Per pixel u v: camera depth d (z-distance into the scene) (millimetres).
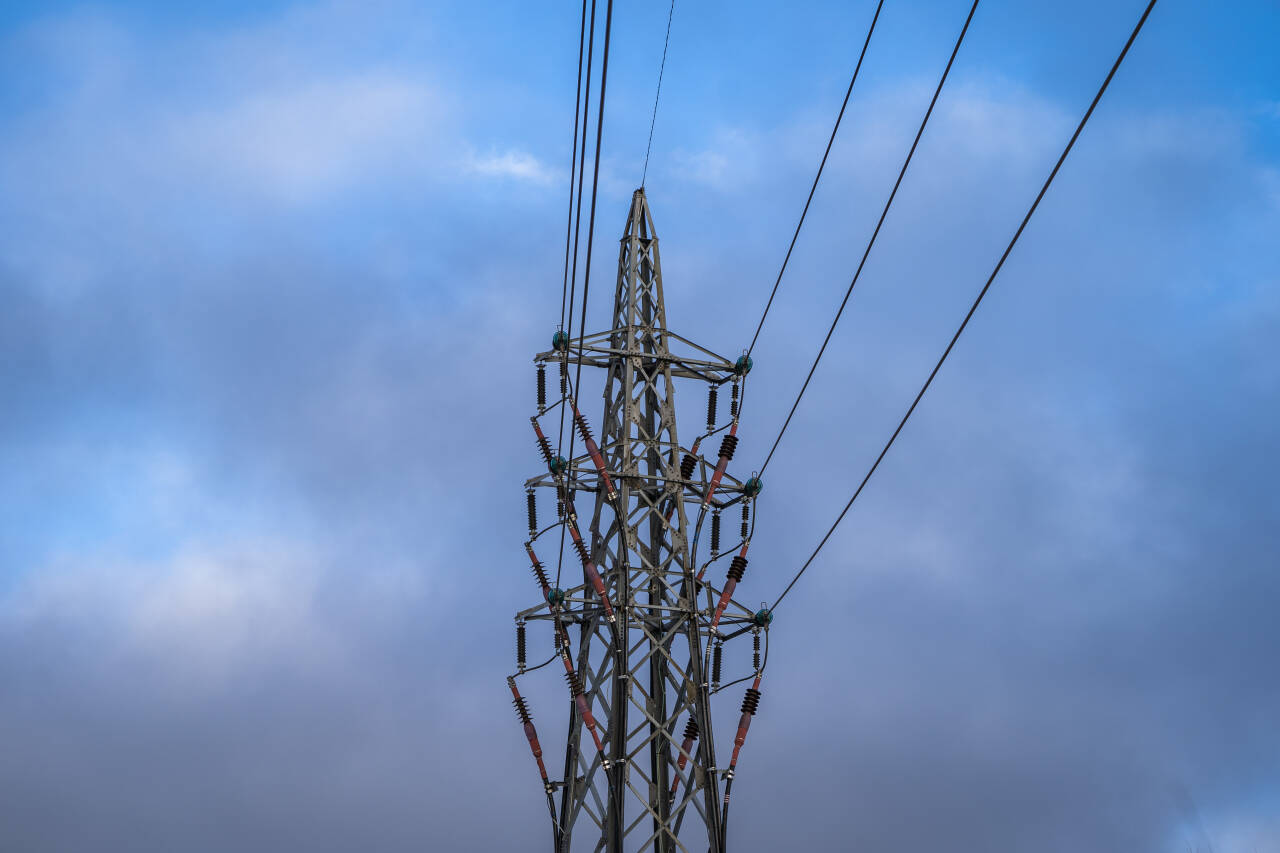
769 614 42000
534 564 43344
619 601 40156
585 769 40656
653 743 41062
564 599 41469
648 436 43406
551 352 44031
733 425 43906
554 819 40438
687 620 40938
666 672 41531
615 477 41781
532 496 43906
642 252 45344
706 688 40219
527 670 42656
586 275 29578
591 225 27531
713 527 44531
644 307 44750
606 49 24172
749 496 43531
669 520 42750
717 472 43094
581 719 40625
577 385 41281
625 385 43000
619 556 41094
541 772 41344
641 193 45594
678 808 39375
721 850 38875
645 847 38656
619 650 39688
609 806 38562
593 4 24547
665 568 41625
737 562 42844
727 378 44938
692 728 40969
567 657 41281
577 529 42188
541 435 43906
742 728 40938
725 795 39500
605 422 43812
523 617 42688
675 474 42406
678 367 44656
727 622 42156
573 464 42500
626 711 39062
